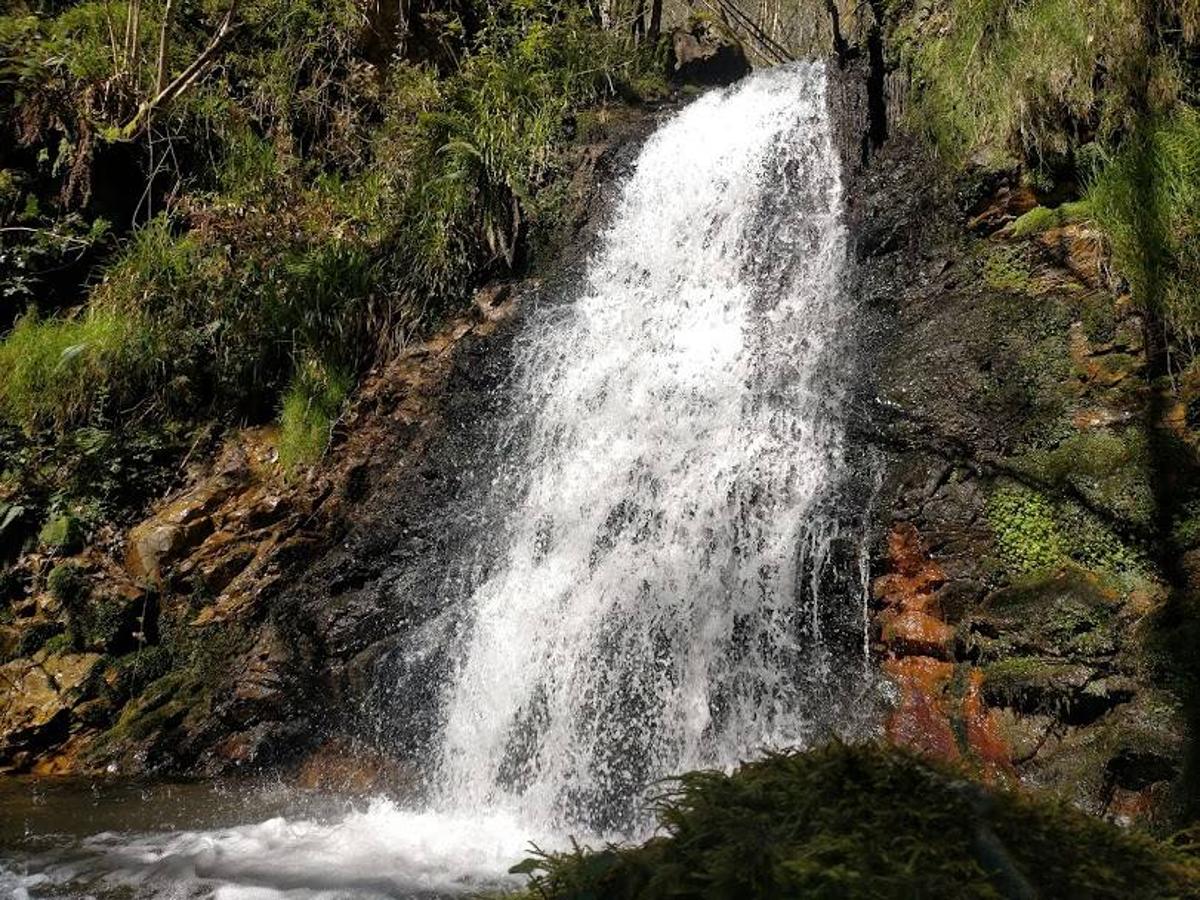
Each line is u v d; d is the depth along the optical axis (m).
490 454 5.96
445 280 6.92
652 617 4.54
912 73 5.70
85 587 5.61
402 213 7.13
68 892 3.19
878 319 5.16
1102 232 4.37
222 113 7.62
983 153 5.00
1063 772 3.32
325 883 3.28
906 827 1.71
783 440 4.87
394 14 8.70
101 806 4.32
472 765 4.57
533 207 7.19
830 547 4.21
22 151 7.01
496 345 6.54
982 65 5.12
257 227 6.90
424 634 5.14
